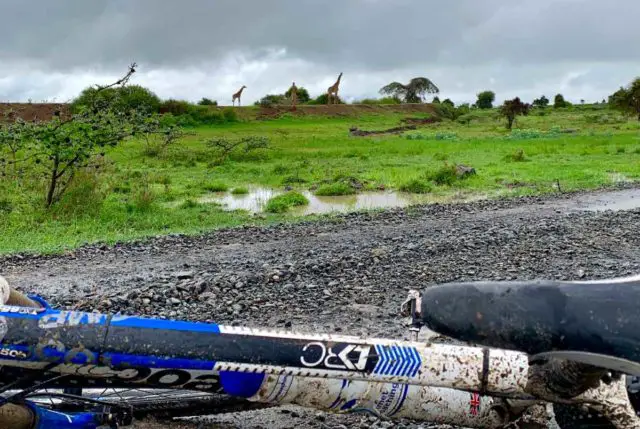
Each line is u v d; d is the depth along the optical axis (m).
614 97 71.00
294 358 2.20
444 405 2.52
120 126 13.00
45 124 12.84
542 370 2.27
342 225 11.89
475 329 1.96
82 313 2.20
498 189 18.55
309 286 6.69
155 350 2.16
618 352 1.90
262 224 12.29
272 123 67.75
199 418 3.45
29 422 2.50
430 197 17.48
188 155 29.08
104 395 3.17
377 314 5.87
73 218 12.35
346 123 71.81
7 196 12.84
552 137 49.03
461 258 8.08
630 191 17.27
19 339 2.11
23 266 8.24
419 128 70.00
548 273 7.42
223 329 2.22
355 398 2.45
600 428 2.50
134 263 8.45
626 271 7.55
